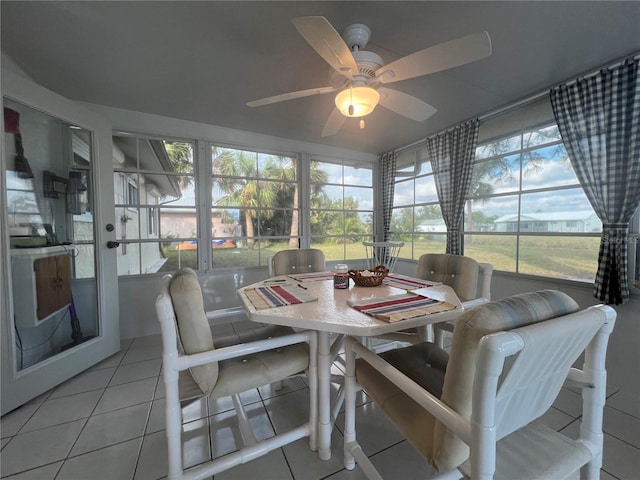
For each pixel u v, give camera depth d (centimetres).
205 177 297
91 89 221
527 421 81
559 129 207
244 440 123
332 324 103
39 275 189
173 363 98
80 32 157
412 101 168
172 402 100
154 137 273
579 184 210
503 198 262
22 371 167
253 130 311
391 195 393
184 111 262
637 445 134
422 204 357
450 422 67
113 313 233
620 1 134
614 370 187
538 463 74
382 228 411
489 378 56
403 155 385
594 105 190
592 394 81
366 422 152
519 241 251
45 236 194
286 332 157
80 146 216
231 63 187
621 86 179
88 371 206
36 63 187
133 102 244
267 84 213
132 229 269
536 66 189
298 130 311
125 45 169
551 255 229
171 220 286
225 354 104
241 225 320
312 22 105
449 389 70
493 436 59
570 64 186
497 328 62
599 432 83
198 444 137
